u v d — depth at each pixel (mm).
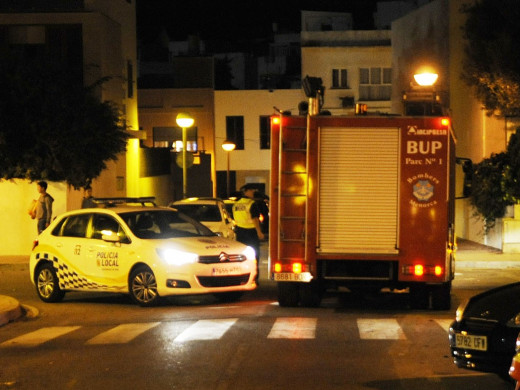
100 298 25500
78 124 37750
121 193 47594
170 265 22203
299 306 22422
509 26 39156
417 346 15766
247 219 27172
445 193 20500
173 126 76500
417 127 20469
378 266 20859
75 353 15836
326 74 75750
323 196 20750
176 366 14266
